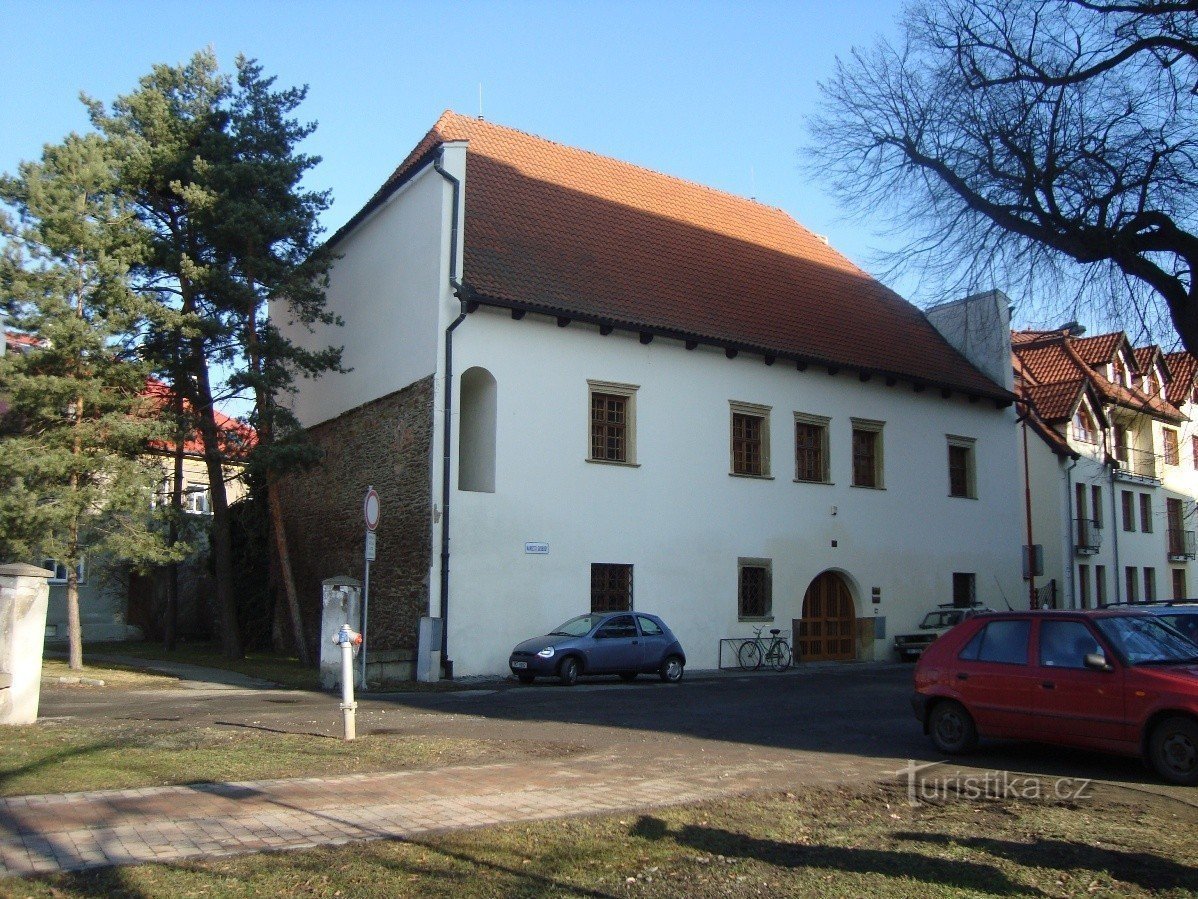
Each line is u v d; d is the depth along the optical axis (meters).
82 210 19.88
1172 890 5.95
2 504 18.75
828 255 35.72
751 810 7.86
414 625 20.91
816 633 28.09
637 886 5.89
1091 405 37.78
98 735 10.83
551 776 9.07
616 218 28.67
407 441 22.22
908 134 18.12
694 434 25.17
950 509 31.52
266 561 30.58
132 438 20.38
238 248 23.06
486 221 24.70
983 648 10.85
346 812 7.41
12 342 20.23
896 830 7.32
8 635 11.92
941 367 32.12
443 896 5.59
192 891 5.51
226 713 13.72
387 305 23.88
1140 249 16.50
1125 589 38.78
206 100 24.27
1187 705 9.06
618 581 23.53
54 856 6.08
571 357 23.09
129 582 33.81
